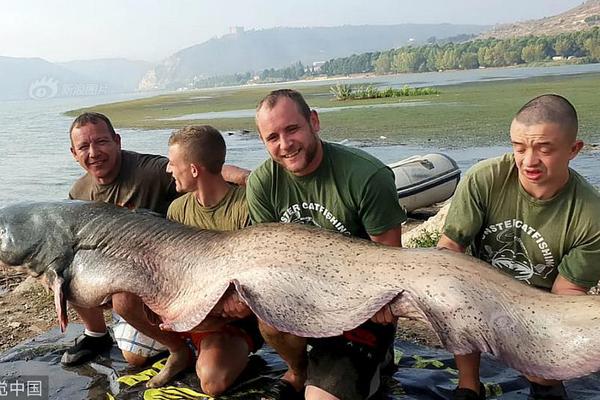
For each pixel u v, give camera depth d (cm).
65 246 193
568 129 151
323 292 164
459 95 1459
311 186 178
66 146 917
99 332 211
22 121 1800
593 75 2167
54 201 204
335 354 168
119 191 221
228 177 215
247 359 191
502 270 166
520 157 157
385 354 176
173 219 204
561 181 159
